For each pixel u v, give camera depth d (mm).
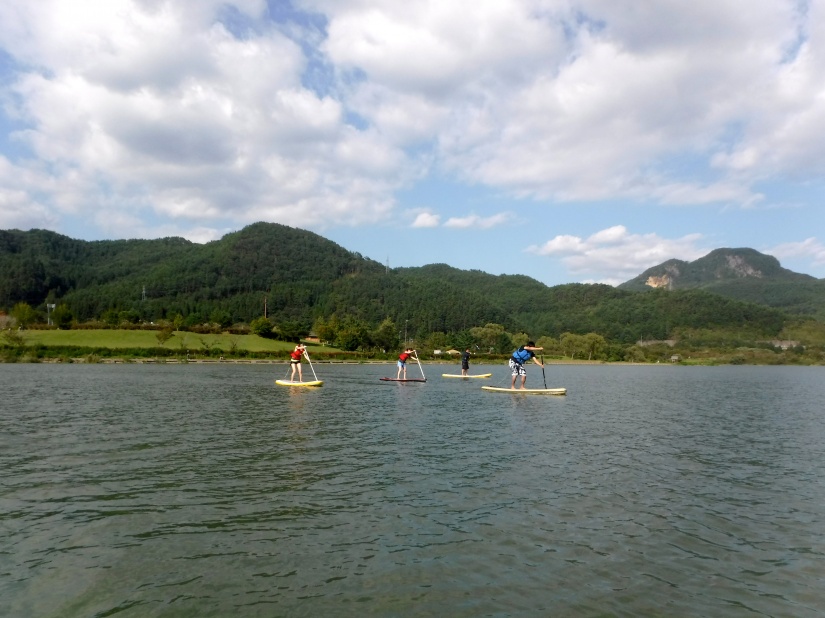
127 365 75000
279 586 7035
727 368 149125
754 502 11281
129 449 15031
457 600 6805
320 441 16578
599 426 21453
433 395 33281
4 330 93438
